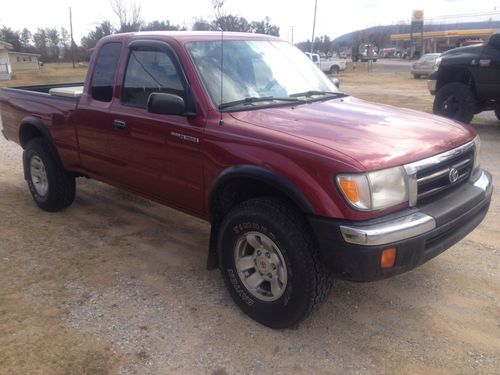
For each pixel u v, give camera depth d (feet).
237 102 12.59
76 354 10.34
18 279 13.44
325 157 9.80
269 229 10.55
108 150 15.19
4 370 9.86
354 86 79.05
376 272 9.65
